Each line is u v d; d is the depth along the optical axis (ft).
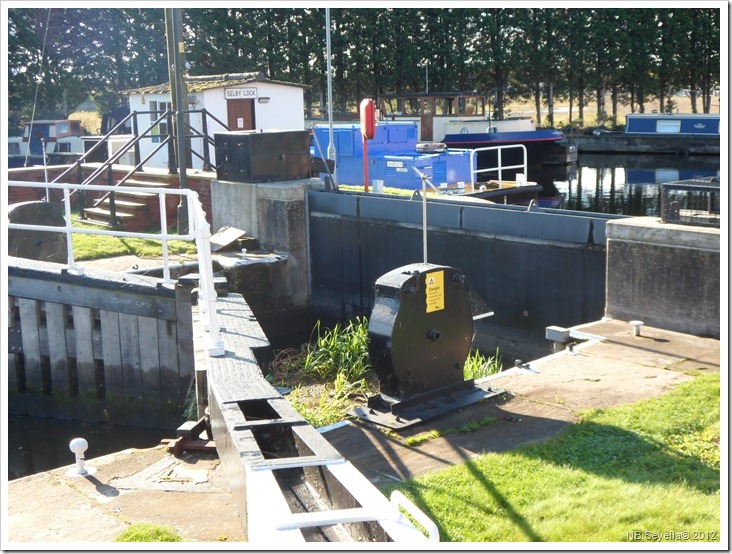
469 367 29.50
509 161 108.68
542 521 14.88
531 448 18.16
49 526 16.75
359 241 42.75
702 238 25.73
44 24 136.46
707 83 156.87
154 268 40.14
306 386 30.37
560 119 184.34
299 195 44.96
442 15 142.51
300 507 14.02
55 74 137.80
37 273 35.53
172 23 52.03
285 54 137.80
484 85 153.89
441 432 19.44
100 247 45.29
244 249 45.14
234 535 15.85
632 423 19.30
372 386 29.60
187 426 21.08
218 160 48.44
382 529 11.73
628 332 26.91
